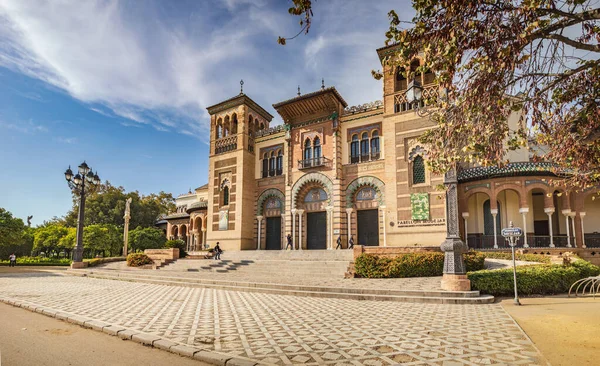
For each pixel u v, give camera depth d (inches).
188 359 236.8
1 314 395.2
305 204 1206.3
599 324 317.7
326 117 1175.6
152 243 1841.8
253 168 1343.5
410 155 962.7
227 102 1369.3
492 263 738.2
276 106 1217.4
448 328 312.5
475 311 398.6
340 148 1143.6
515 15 237.3
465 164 987.3
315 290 546.3
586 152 333.4
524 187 858.1
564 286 539.2
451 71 265.1
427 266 676.1
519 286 511.5
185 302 468.1
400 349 248.4
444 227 896.9
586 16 225.0
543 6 239.5
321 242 1161.4
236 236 1257.4
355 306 437.4
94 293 555.5
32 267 1285.7
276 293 560.1
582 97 319.9
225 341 269.0
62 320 362.9
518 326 317.1
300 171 1202.0
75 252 1019.9
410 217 938.7
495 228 872.3
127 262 1040.2
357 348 251.0
